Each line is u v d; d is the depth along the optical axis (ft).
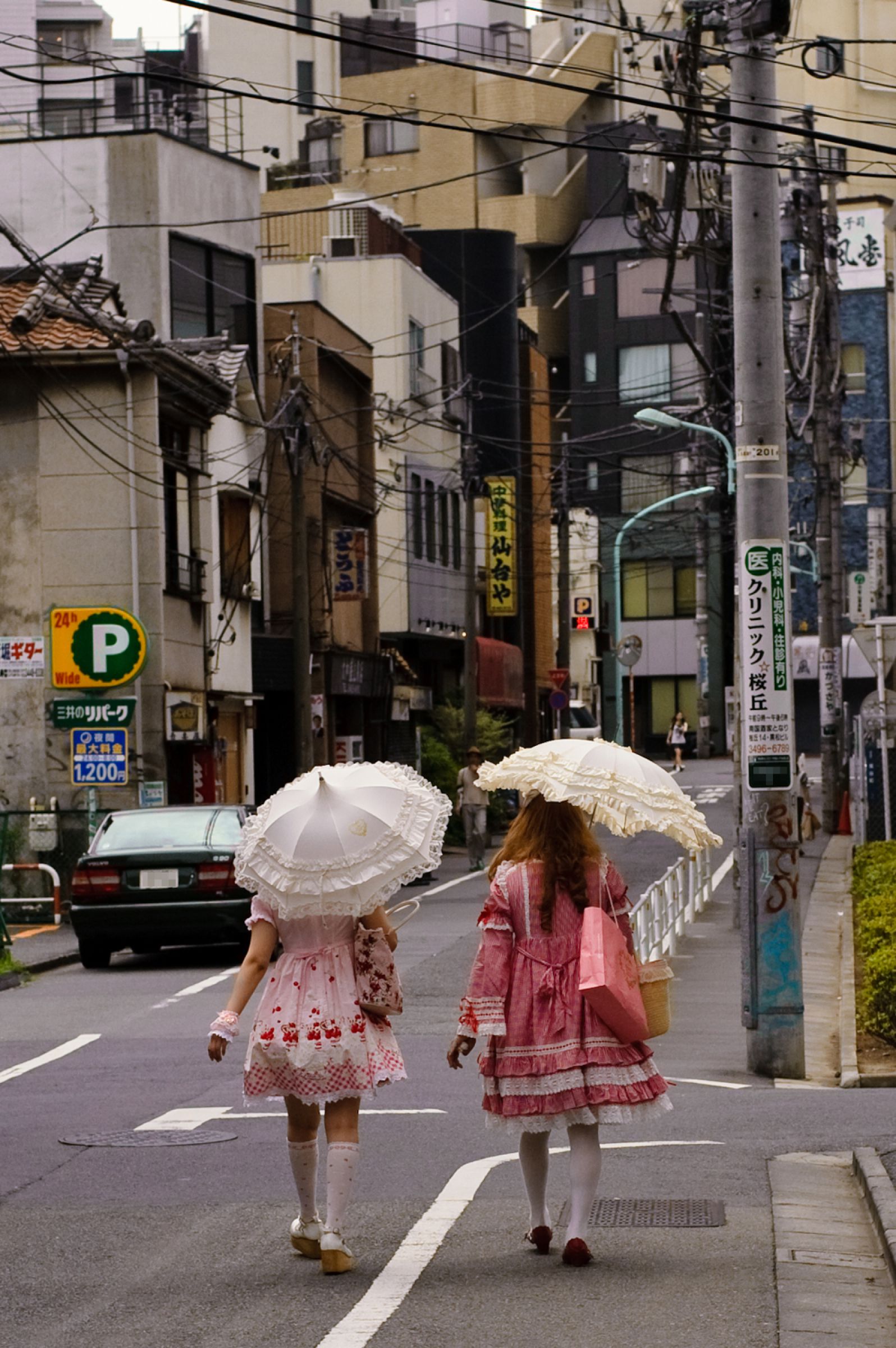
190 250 236.02
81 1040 89.81
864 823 189.16
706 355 221.25
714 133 166.50
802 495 420.36
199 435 197.98
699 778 360.28
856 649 439.22
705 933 139.95
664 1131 62.75
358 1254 44.01
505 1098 41.70
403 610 298.35
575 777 42.47
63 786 178.50
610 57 493.77
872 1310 38.58
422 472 308.19
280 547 245.65
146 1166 56.59
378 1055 42.63
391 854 42.39
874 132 469.98
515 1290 40.09
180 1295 40.78
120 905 120.37
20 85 371.15
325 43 481.46
